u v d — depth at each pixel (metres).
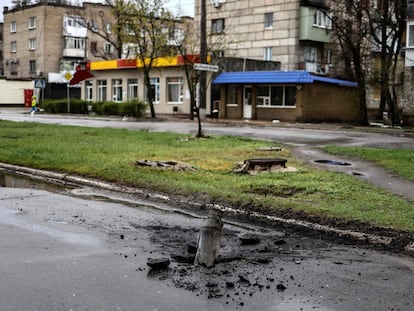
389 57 32.00
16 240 6.55
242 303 4.66
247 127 29.41
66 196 9.85
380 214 7.84
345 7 36.94
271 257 6.14
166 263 5.61
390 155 15.35
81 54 67.12
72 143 17.41
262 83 36.12
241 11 47.28
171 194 9.63
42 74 65.88
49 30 65.56
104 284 5.06
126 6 36.59
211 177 11.06
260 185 10.12
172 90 42.06
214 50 39.56
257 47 46.41
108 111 40.91
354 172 12.49
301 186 10.07
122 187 10.45
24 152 14.77
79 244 6.46
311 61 45.00
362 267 5.82
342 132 26.94
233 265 5.77
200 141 18.59
